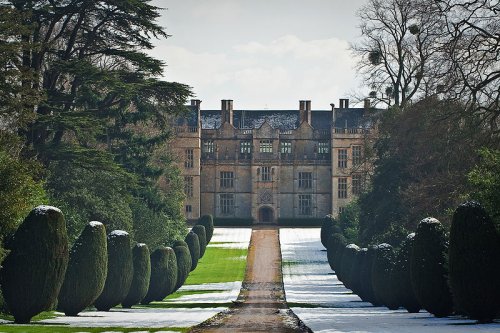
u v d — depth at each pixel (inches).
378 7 3080.7
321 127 6820.9
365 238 2787.9
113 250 1883.6
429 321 1400.1
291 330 1330.0
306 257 4429.1
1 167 1627.7
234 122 6894.7
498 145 1878.7
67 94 2319.1
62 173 2458.2
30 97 2031.3
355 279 2329.0
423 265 1520.7
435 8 1914.4
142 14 2306.8
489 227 1359.5
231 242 5093.5
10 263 1473.9
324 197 6692.9
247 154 6707.7
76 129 2170.3
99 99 2509.8
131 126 3865.7
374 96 3211.1
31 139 2210.9
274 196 6678.2
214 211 6683.1
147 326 1360.7
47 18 2263.8
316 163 6692.9
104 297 1868.8
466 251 1352.1
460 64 1868.8
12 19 2018.9
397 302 1774.1
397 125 2623.0
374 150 3299.7
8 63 2031.3
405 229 2437.3
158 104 2472.9
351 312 1797.5
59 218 1505.9
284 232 5703.7
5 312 1635.1
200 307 2191.2
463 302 1363.2
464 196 1651.1
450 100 1930.4
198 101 6579.7
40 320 1523.1
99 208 2477.9
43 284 1472.7
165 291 2372.0
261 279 3631.9
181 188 4352.9
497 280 1349.7
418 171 2381.9
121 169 2353.6
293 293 2824.8
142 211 3058.6
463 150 1974.7
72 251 1678.2
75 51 2370.8
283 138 6742.1
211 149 6712.6
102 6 2298.2
